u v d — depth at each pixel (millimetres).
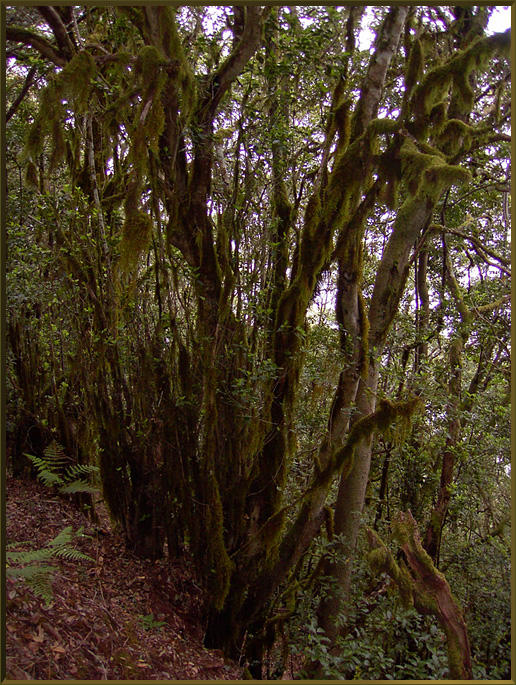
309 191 6820
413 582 4938
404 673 4406
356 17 6539
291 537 5602
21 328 6402
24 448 6543
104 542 5941
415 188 5285
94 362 5926
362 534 7676
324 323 7461
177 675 4418
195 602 5762
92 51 5918
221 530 5492
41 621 3764
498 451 8383
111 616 4562
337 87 5938
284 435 5879
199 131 5449
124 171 6309
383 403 5359
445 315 9328
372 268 9695
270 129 5855
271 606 5961
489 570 7367
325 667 4242
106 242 5656
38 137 4801
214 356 5598
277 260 6293
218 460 5691
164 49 4980
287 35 5746
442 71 5457
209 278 5723
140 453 5938
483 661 5785
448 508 8289
